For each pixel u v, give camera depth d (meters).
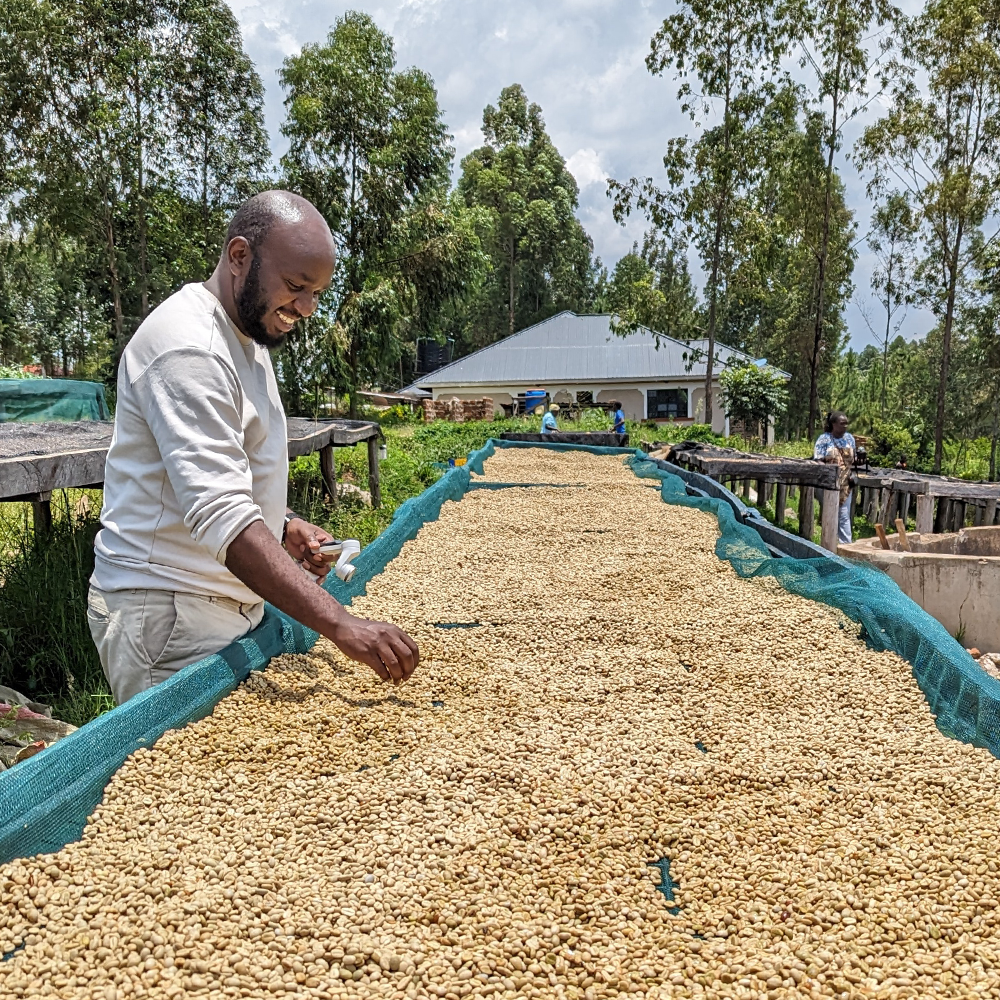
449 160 31.17
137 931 1.63
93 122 23.50
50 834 1.90
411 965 1.60
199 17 25.66
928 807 2.31
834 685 3.17
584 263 59.16
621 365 34.53
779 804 2.32
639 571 5.05
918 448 25.03
